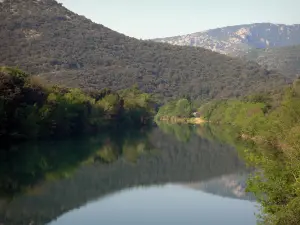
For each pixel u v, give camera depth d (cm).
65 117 9800
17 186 4828
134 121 14988
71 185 5016
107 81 19925
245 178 5653
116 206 4159
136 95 16288
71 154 7375
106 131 12444
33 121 8356
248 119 11062
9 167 5888
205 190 4934
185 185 5222
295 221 2336
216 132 13112
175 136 11631
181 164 6831
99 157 7275
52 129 9444
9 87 8131
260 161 3578
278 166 3098
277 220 2430
